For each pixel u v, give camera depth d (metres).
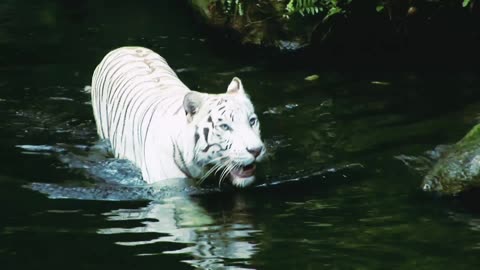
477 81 13.77
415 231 8.83
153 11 19.02
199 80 14.17
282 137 11.70
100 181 10.47
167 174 10.35
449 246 8.41
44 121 12.59
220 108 9.88
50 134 12.09
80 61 15.44
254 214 9.45
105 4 19.83
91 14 18.86
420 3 15.40
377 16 15.52
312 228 8.97
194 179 10.33
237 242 8.61
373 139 11.55
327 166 10.73
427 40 15.66
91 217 9.34
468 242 8.49
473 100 12.88
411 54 15.28
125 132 11.18
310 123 12.20
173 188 10.23
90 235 8.82
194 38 16.78
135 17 18.50
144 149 10.64
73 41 16.70
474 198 9.69
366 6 15.44
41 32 17.42
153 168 10.44
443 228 8.88
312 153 11.15
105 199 9.91
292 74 14.50
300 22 15.63
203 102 10.08
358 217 9.24
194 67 14.91
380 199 9.75
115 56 12.31
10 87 14.02
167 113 10.59
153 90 11.21
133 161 11.02
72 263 8.13
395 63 14.91
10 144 11.64
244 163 9.69
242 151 9.64
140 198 9.95
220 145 9.78
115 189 10.21
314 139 11.61
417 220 9.12
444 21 15.59
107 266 8.05
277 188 10.16
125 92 11.50
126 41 16.62
